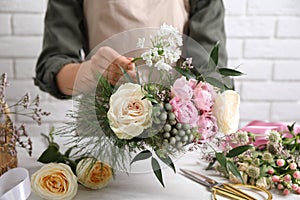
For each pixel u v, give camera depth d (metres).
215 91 0.88
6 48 1.55
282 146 0.98
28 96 0.97
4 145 0.94
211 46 1.26
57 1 1.27
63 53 1.26
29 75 1.58
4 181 0.90
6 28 1.54
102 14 1.21
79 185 0.98
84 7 1.29
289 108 1.66
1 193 0.89
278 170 0.97
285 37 1.61
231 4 1.58
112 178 0.99
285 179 0.94
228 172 0.94
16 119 1.59
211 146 0.92
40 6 1.54
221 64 1.19
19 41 1.55
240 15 1.58
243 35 1.60
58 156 0.98
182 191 0.95
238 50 1.61
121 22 1.20
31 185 0.92
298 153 1.00
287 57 1.62
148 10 1.20
